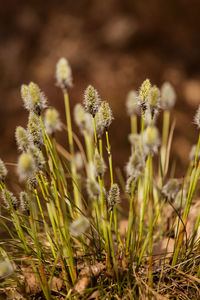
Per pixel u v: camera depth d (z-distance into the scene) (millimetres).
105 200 464
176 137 931
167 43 1363
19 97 1071
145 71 1184
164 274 485
